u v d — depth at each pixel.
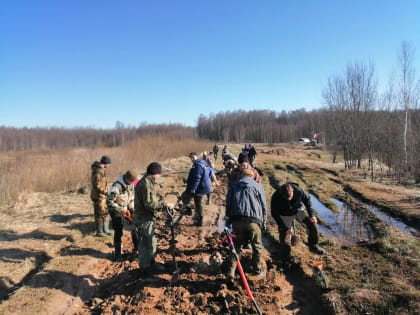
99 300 6.57
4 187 14.11
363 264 7.72
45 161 19.72
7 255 8.35
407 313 5.71
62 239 9.38
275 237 9.62
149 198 7.03
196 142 48.41
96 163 9.73
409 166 20.77
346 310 5.96
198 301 6.25
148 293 6.50
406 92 22.09
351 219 12.08
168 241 9.33
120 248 8.22
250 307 6.02
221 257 7.74
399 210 13.01
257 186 6.89
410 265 7.63
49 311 6.14
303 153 46.22
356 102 26.20
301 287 6.95
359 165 26.39
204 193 10.54
